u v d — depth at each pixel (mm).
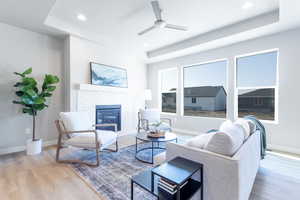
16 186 1819
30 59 3168
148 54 4977
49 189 1764
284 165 2395
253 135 1840
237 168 1123
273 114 3258
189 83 4699
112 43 3984
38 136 3270
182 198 1112
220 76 4059
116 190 1751
